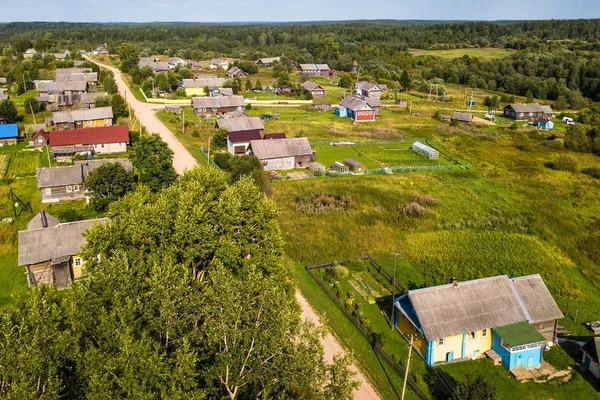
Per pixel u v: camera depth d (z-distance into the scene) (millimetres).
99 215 59875
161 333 25500
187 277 28328
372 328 41031
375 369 35938
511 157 94562
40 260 43688
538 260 53562
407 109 139000
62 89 128750
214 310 25625
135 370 21469
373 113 120250
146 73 158125
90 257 35156
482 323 37406
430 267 51531
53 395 21500
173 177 67000
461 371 36438
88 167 67062
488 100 152875
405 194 70938
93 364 22359
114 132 86750
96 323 25438
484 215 64750
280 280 37281
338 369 25359
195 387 22922
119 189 60844
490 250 55250
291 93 151000
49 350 23156
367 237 57094
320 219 60969
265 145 82062
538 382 35719
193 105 118062
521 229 60875
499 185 76938
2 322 24453
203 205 37469
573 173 85250
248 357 24594
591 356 36594
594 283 50000
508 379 35938
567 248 56625
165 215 36219
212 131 100875
